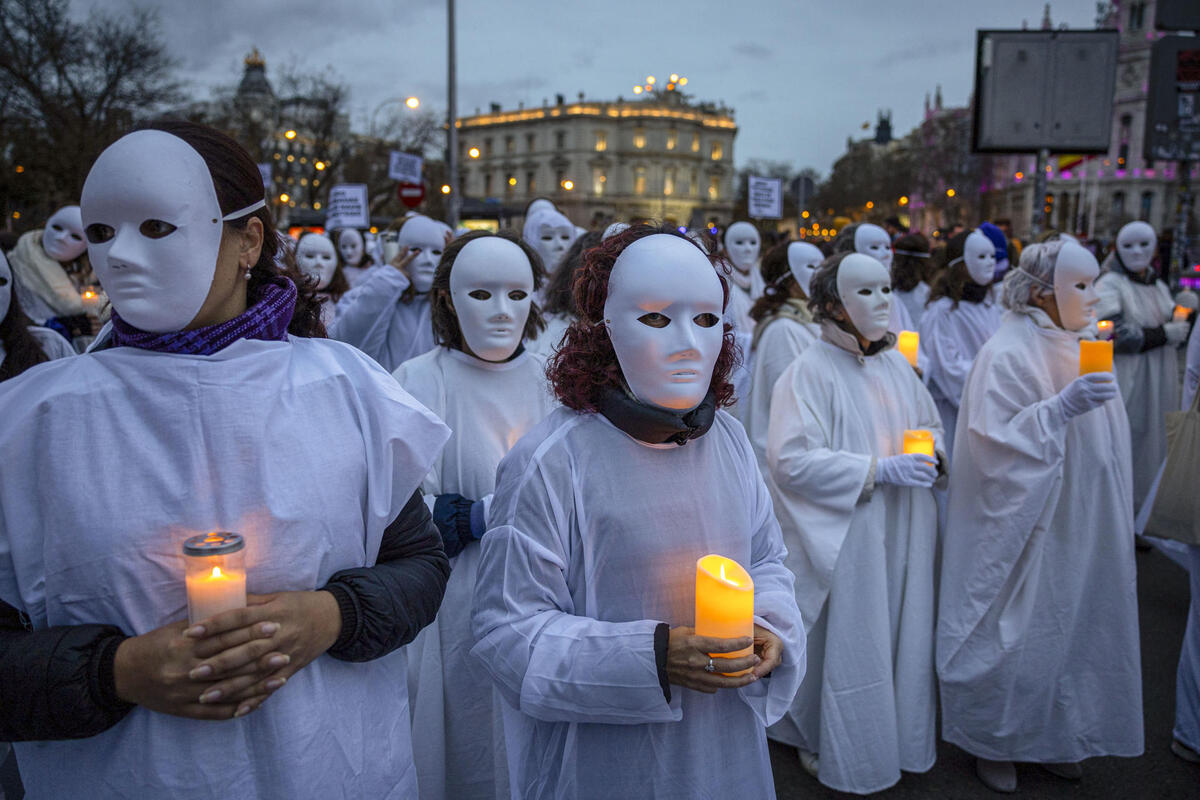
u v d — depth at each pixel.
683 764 1.70
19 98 24.75
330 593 1.40
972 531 3.20
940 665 3.22
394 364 4.22
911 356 4.04
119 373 1.33
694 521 1.72
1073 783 3.21
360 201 10.41
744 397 3.82
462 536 2.45
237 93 31.33
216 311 1.41
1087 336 3.30
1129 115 60.59
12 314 2.83
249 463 1.35
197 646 1.25
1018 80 9.38
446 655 2.50
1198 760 3.33
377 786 1.54
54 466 1.29
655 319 1.63
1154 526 3.32
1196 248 21.48
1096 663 3.14
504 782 2.50
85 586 1.30
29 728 1.26
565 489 1.68
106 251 1.30
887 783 3.03
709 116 97.50
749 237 6.52
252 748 1.37
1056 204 62.72
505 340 2.67
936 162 58.53
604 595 1.69
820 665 3.15
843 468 2.97
